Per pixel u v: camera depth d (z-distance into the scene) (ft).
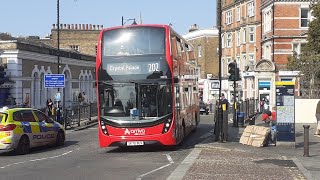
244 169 38.42
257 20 185.98
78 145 63.41
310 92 105.09
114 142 51.29
